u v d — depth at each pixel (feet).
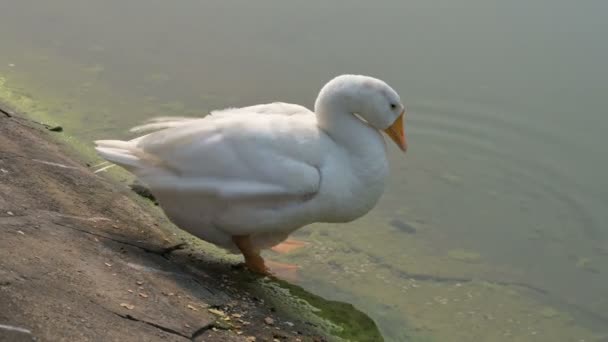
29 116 10.42
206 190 8.37
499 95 11.87
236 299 8.18
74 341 6.77
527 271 9.51
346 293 8.96
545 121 11.51
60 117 10.73
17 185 8.45
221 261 8.89
